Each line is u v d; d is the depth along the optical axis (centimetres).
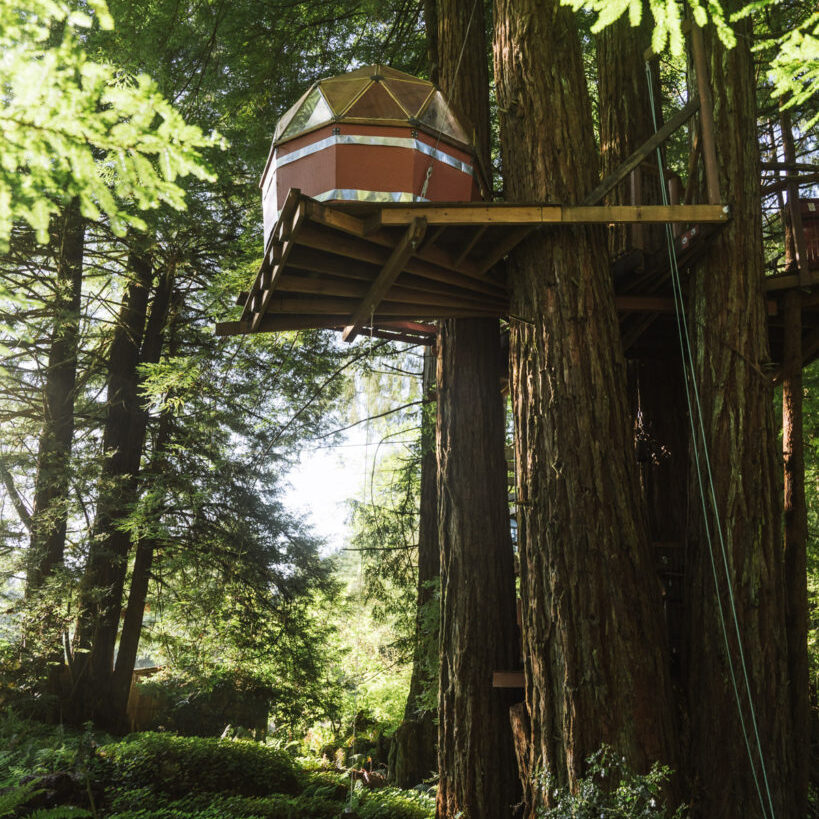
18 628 1101
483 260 574
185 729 1270
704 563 544
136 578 1266
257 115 1021
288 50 1003
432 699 917
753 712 502
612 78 802
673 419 766
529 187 586
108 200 149
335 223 479
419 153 526
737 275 563
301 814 718
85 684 1137
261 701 1282
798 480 594
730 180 577
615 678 490
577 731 486
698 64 550
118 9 828
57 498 1142
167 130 147
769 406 554
